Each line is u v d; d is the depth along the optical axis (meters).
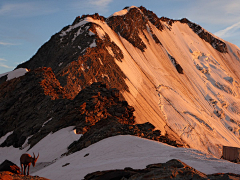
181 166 15.31
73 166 23.73
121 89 150.88
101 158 24.16
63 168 24.33
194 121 179.25
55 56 158.38
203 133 168.75
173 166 15.48
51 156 35.91
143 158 20.58
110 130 33.81
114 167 19.48
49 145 39.81
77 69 134.62
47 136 45.03
